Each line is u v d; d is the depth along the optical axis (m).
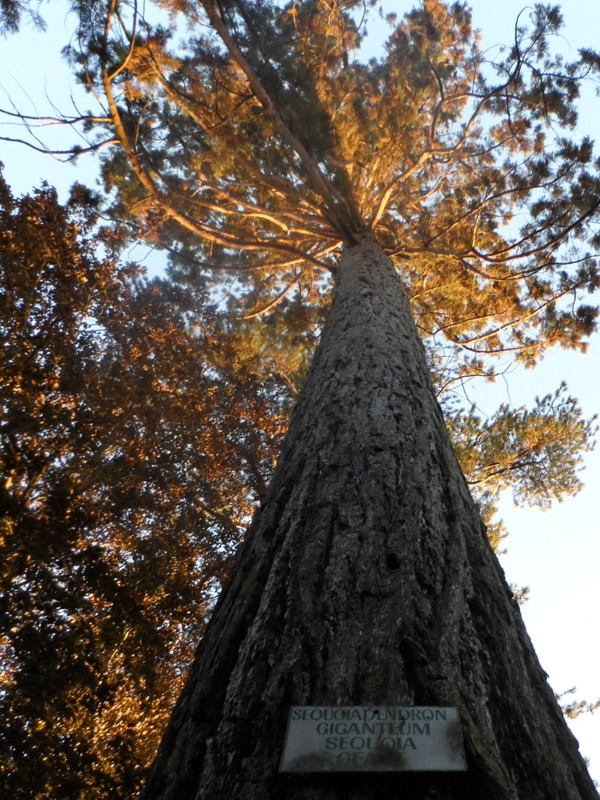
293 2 6.95
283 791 1.33
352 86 6.90
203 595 7.89
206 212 7.98
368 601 1.76
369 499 2.20
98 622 6.34
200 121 6.94
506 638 1.81
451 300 8.82
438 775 1.33
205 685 1.71
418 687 1.51
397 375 3.28
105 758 6.52
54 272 7.65
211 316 10.14
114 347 8.34
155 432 8.20
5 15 5.34
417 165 7.20
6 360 6.89
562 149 7.80
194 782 1.47
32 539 5.98
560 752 1.60
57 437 7.16
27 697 5.64
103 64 5.88
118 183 7.82
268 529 2.24
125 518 7.86
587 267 7.99
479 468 8.82
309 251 8.26
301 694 1.53
